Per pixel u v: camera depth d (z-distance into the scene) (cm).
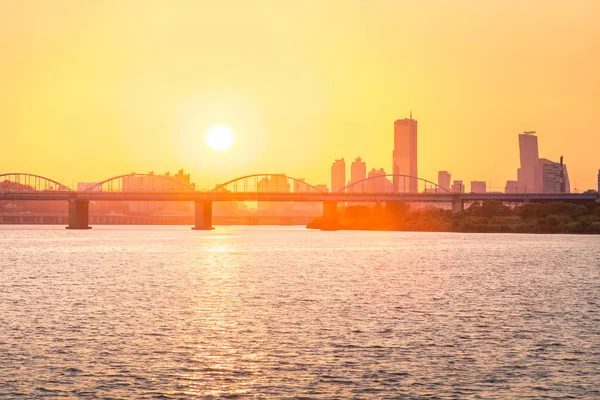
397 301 11050
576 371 6656
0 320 9081
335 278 14775
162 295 11725
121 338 7969
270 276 15200
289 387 6191
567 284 13588
